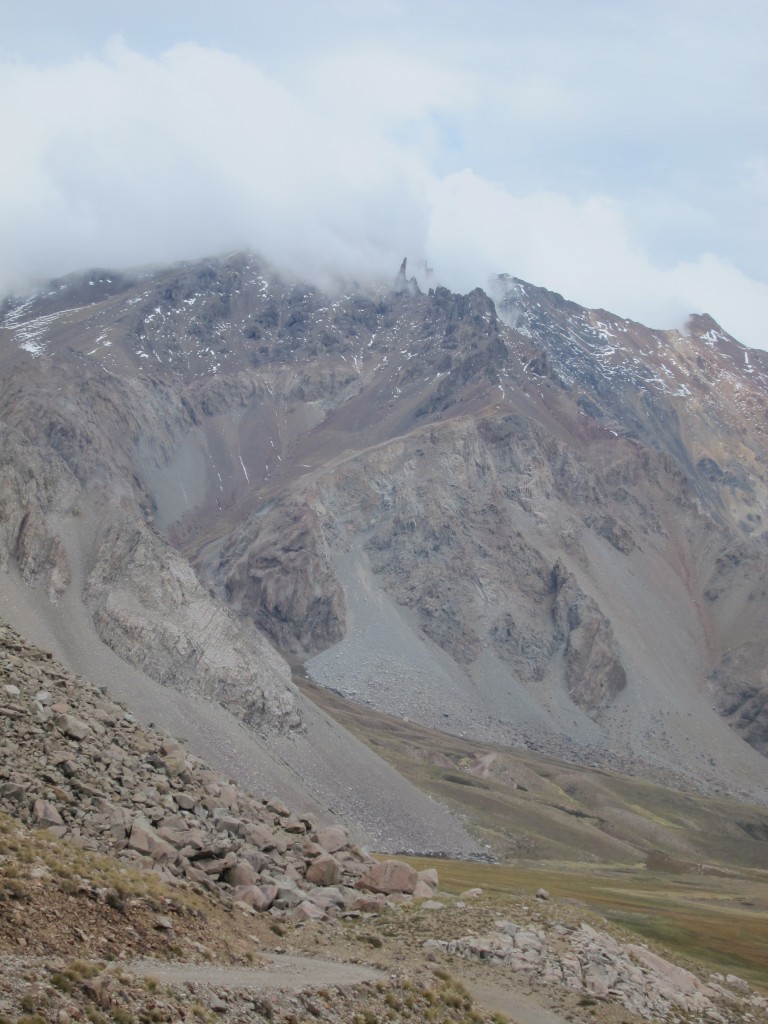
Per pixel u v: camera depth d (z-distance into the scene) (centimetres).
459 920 6669
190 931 5072
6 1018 3478
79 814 6134
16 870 4725
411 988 5244
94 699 7781
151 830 6231
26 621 19938
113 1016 3809
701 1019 6391
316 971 5166
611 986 6316
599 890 18212
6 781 6150
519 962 6222
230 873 6306
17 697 7138
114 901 4894
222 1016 4169
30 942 4209
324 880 7038
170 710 19850
